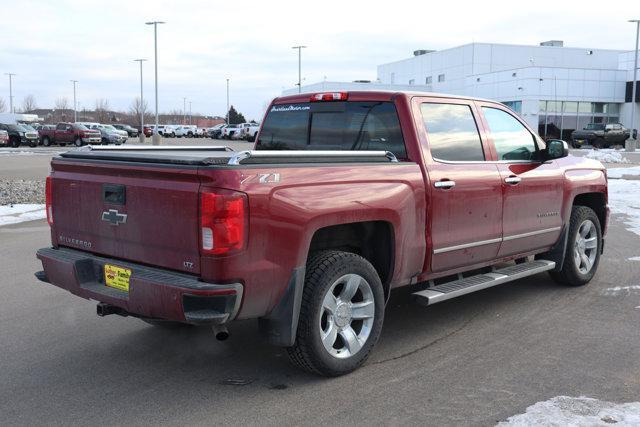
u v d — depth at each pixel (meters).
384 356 4.87
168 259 3.98
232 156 3.83
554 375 4.45
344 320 4.46
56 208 4.78
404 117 5.08
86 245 4.56
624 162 31.23
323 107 5.70
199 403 4.05
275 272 3.97
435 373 4.51
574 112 57.03
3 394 4.20
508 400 4.03
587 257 7.06
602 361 4.71
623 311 6.02
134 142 58.78
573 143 47.62
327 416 3.84
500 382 4.33
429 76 77.62
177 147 5.92
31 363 4.76
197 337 5.37
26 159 30.16
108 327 5.64
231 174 3.75
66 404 4.04
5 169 23.69
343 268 4.34
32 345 5.16
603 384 4.28
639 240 9.71
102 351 5.03
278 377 4.48
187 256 3.86
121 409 3.96
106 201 4.31
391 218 4.64
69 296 6.66
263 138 6.22
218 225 3.71
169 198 3.90
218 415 3.87
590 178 6.95
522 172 5.99
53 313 6.05
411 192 4.82
